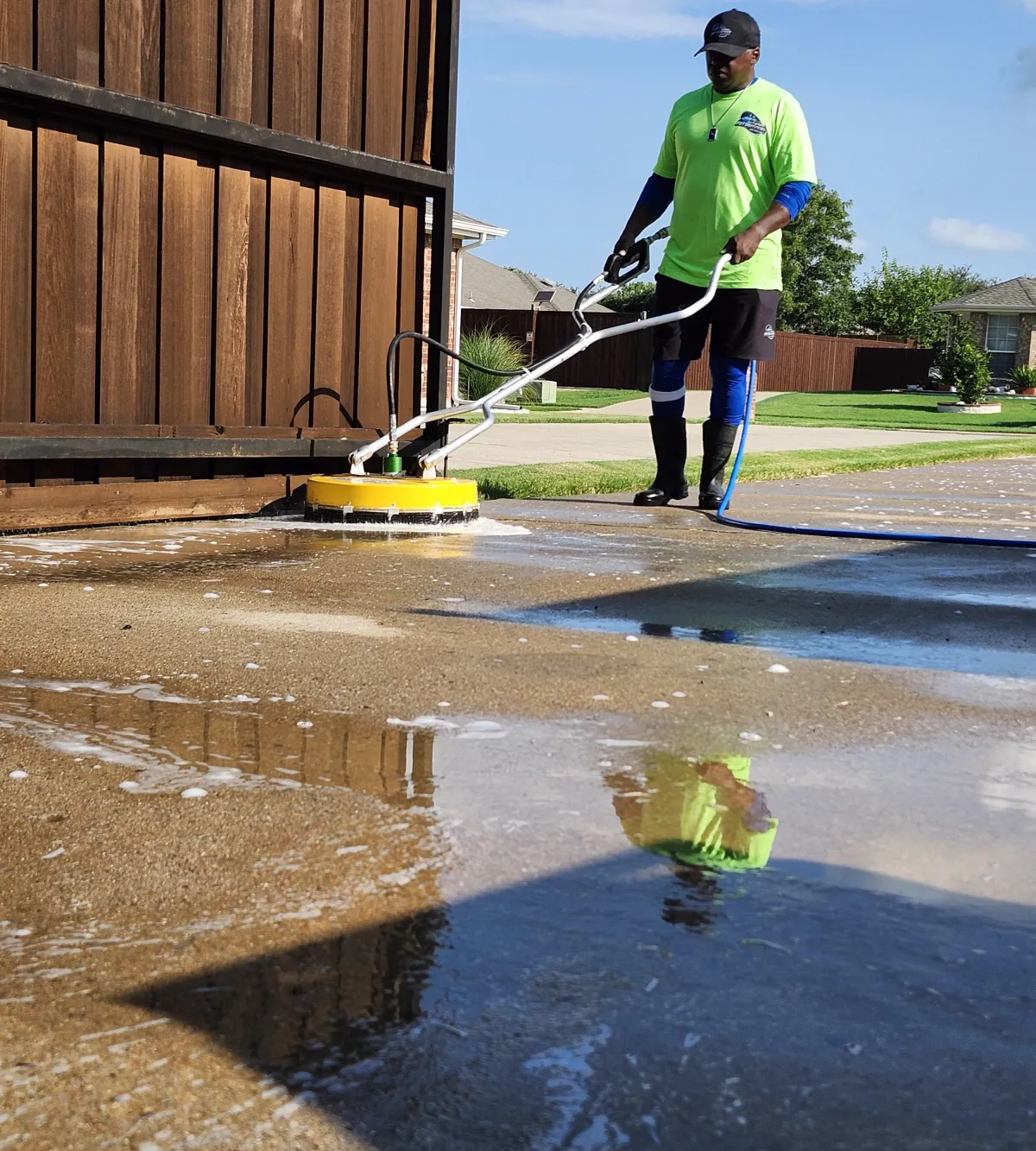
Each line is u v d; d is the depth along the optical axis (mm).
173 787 1915
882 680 2775
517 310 34000
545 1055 1174
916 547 5168
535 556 4559
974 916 1502
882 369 39156
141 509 5172
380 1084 1122
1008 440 15141
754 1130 1067
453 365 21250
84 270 4855
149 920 1442
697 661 2908
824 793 1960
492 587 3850
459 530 5254
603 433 13633
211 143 5199
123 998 1262
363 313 6016
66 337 4824
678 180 6336
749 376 6355
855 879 1608
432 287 6324
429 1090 1114
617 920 1467
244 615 3297
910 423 19969
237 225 5395
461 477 7230
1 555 4234
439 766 2047
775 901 1532
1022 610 3738
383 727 2270
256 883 1553
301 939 1400
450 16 6113
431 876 1587
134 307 5031
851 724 2385
